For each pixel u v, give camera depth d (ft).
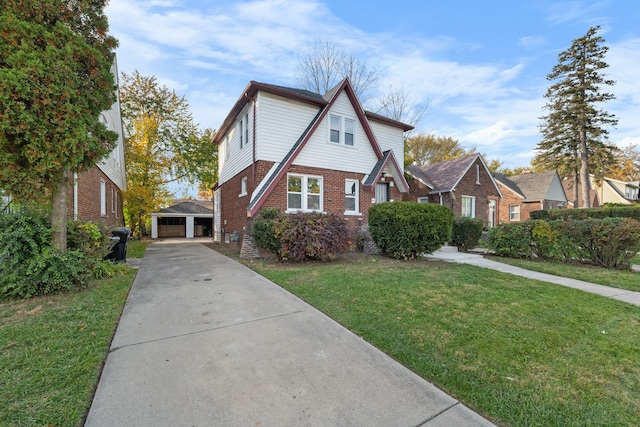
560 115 71.92
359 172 38.86
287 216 27.09
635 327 11.62
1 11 14.94
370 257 29.60
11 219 15.03
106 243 21.30
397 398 7.16
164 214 82.79
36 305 13.64
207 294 16.28
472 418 6.47
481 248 39.63
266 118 33.19
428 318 12.35
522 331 11.10
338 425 6.21
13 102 13.87
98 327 11.23
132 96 66.74
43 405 6.68
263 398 7.11
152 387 7.53
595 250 25.20
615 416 6.53
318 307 13.93
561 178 87.30
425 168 71.46
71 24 17.12
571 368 8.56
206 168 77.61
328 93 39.29
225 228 47.70
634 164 126.72
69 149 15.56
